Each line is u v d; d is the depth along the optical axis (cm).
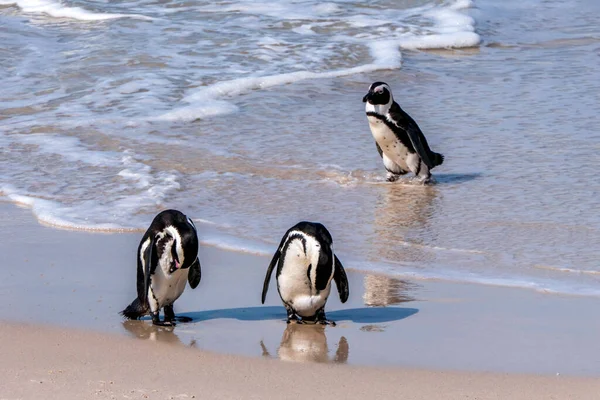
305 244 1441
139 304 1491
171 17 4491
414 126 2423
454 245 1966
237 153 2717
